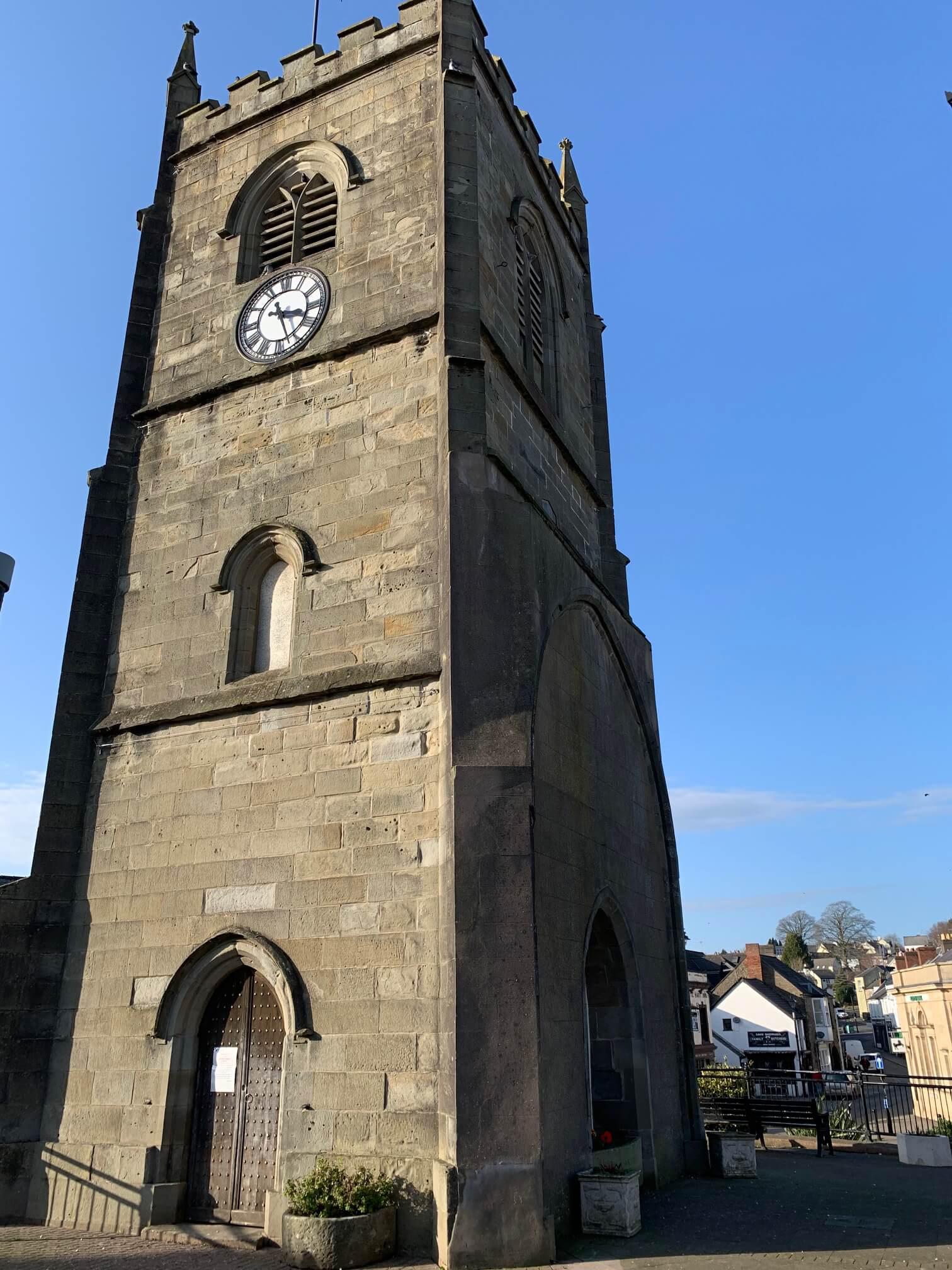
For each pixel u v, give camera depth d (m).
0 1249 11.31
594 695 16.84
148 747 15.09
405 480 14.59
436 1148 10.89
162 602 16.14
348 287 16.75
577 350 22.86
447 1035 10.77
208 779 14.27
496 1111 10.23
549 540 15.08
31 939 14.34
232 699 14.44
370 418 15.35
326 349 16.09
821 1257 10.24
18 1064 13.74
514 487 14.27
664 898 19.36
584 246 24.94
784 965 83.00
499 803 11.47
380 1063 11.53
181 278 19.05
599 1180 11.59
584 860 14.73
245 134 19.75
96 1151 13.03
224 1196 12.41
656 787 20.00
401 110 17.89
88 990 14.04
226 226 18.80
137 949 13.88
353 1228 10.17
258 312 17.59
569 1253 10.44
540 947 12.12
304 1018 12.11
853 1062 81.62
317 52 19.47
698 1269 9.75
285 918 12.83
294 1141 11.64
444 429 14.02
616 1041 15.89
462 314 15.14
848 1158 19.22
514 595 12.95
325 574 14.67
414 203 16.86
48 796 15.13
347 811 12.96
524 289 19.44
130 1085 13.16
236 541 15.73
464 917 10.88
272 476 15.95
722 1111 20.97
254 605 15.59
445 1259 9.80
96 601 16.52
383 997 11.80
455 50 17.61
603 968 16.31
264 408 16.55
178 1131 12.78
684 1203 13.66
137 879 14.30
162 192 20.14
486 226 16.97
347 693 13.59
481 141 17.55
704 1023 70.88
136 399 18.19
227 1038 13.15
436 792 12.45
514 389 16.70
